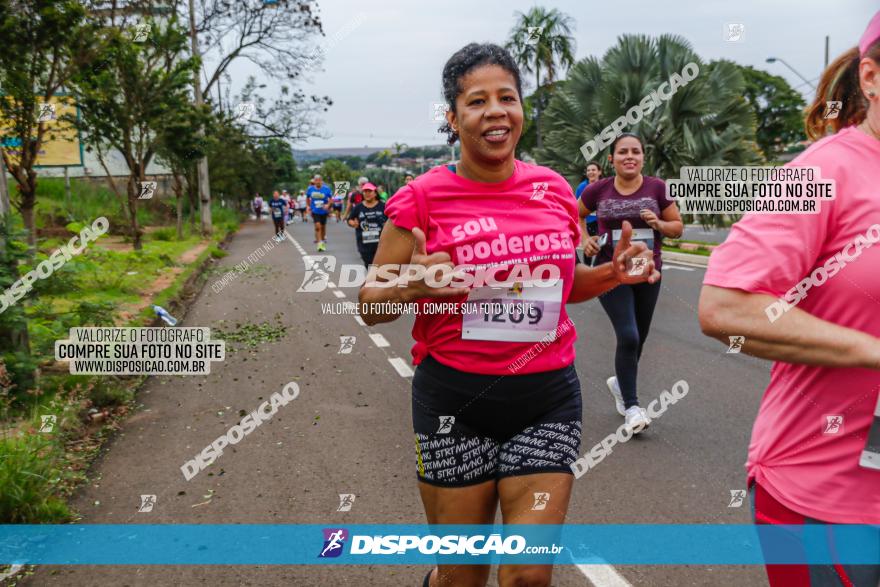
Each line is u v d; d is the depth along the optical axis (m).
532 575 2.00
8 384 4.93
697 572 2.96
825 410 1.58
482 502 2.18
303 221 41.84
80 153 20.75
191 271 12.81
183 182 25.62
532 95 24.22
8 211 5.54
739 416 5.00
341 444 4.64
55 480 3.83
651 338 7.75
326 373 6.47
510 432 2.16
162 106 12.91
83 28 7.07
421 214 2.11
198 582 2.99
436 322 2.14
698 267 14.15
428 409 2.17
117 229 19.06
